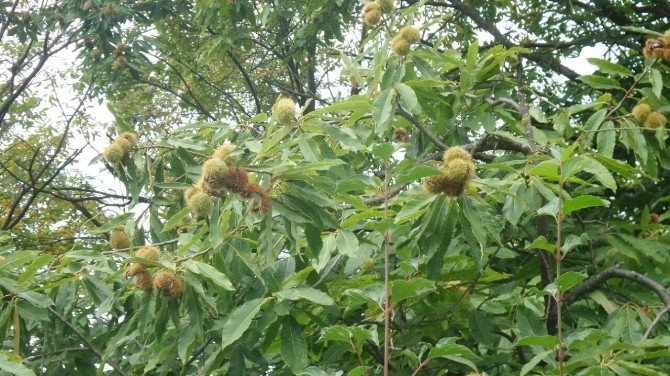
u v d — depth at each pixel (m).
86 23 9.85
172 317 3.79
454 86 5.25
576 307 4.91
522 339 2.90
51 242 9.39
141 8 10.08
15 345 4.00
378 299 3.03
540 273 4.87
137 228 4.45
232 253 3.96
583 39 8.60
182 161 4.54
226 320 3.95
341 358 4.83
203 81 12.30
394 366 4.57
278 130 3.97
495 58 5.25
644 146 4.86
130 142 4.37
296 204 3.64
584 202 2.89
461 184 3.53
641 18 9.40
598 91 7.73
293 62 12.24
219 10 9.11
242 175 3.51
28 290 4.05
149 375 5.03
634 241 4.81
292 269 4.09
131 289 4.31
